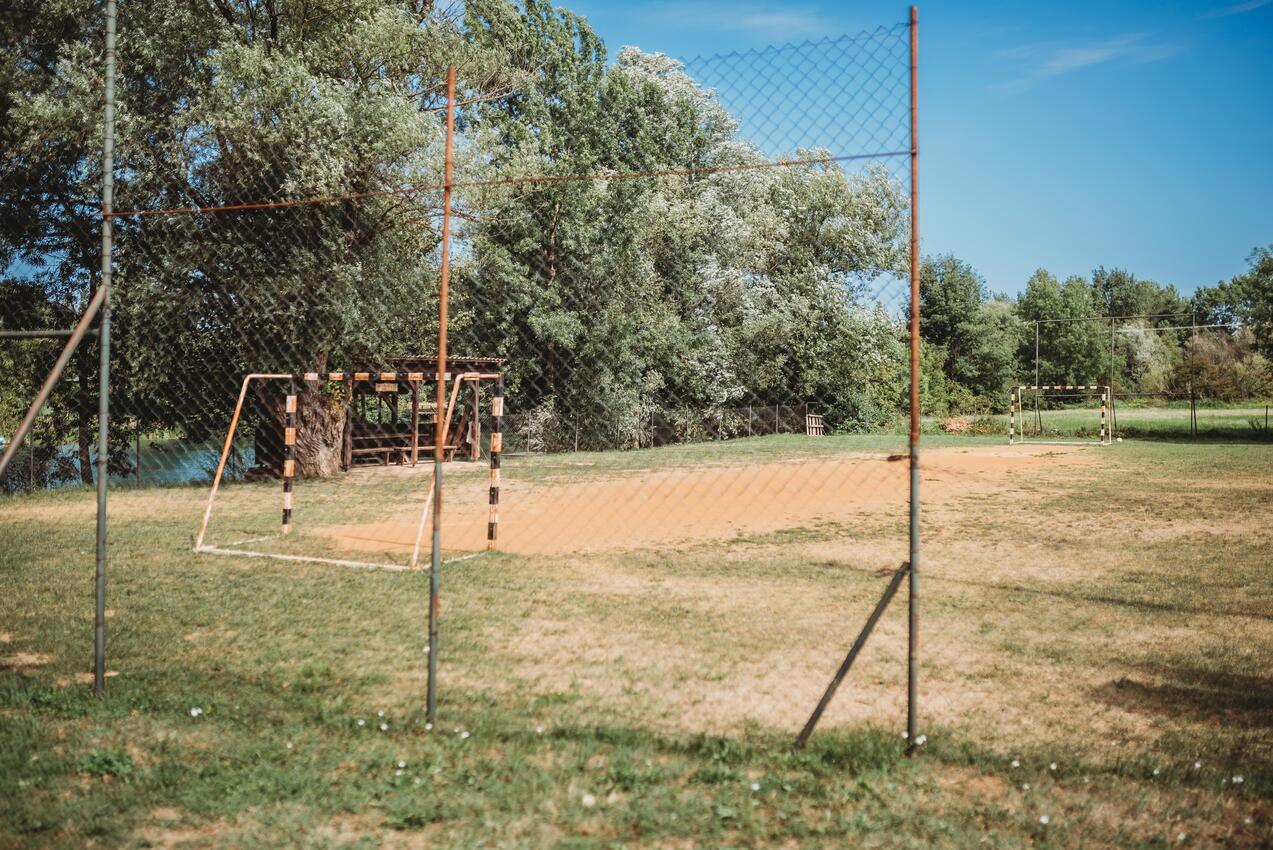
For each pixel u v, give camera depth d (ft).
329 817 11.14
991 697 16.67
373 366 71.72
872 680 17.63
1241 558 31.37
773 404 116.57
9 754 12.86
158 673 17.37
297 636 20.68
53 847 10.33
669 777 12.35
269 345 60.23
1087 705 16.25
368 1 67.67
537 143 88.02
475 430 82.12
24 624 21.49
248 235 57.67
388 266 62.75
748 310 98.99
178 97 60.18
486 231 91.71
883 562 30.86
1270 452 84.38
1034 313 235.20
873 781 12.37
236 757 12.96
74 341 15.25
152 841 10.50
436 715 14.87
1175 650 19.89
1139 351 199.52
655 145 109.70
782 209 85.76
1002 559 31.40
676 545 34.58
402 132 59.26
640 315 100.22
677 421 106.73
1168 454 82.33
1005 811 11.46
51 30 59.41
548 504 48.16
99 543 15.87
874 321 98.53
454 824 10.94
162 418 63.00
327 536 36.94
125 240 56.75
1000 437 115.85
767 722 15.11
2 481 59.00
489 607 23.76
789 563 30.58
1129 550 33.19
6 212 60.08
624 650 19.67
